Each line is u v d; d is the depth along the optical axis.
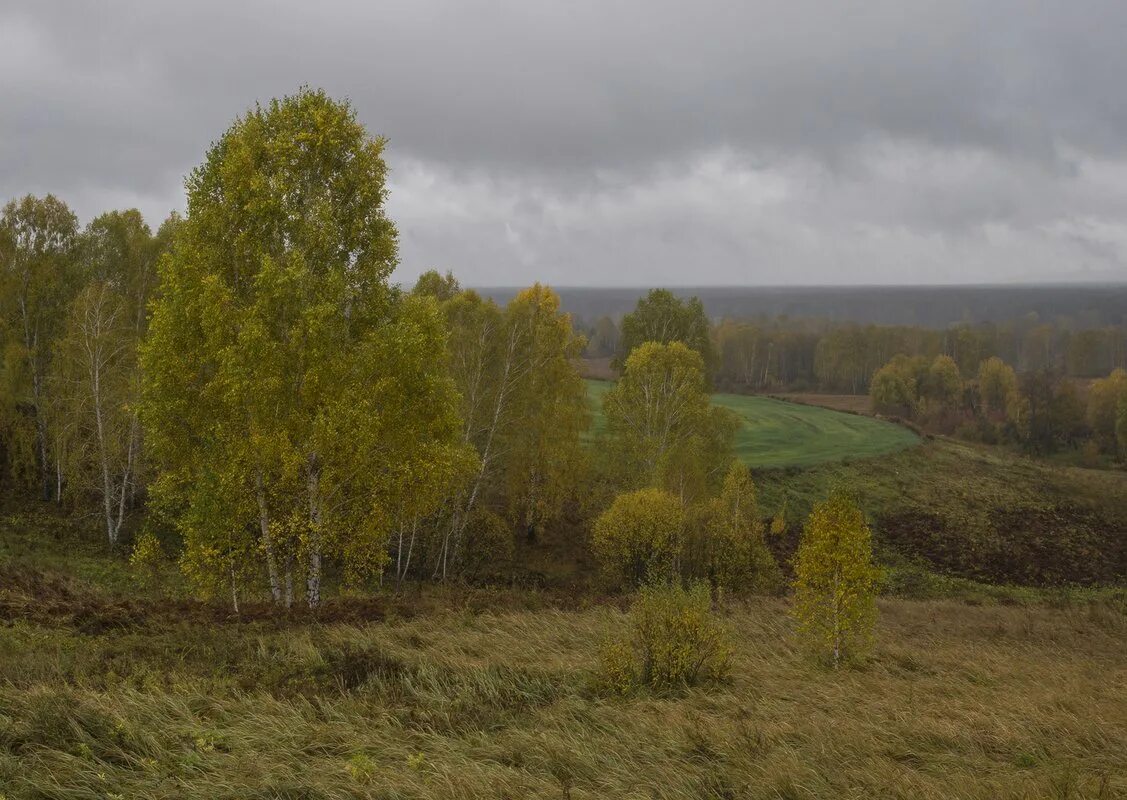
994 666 16.03
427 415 18.56
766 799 7.73
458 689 11.32
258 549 17.50
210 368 17.14
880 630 20.80
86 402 29.72
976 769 8.77
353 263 18.11
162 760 7.72
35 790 6.72
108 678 10.09
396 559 31.45
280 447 16.16
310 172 17.58
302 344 16.56
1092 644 21.23
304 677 11.39
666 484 34.81
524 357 34.16
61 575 20.20
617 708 10.91
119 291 37.31
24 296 32.44
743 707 11.21
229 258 17.38
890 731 10.09
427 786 7.47
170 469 18.81
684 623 13.02
